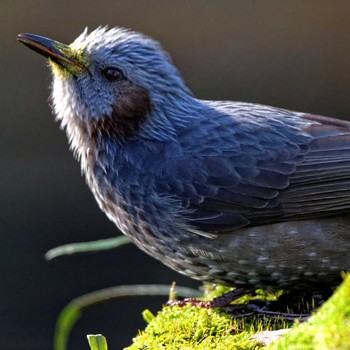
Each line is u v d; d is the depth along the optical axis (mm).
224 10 20859
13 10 20562
